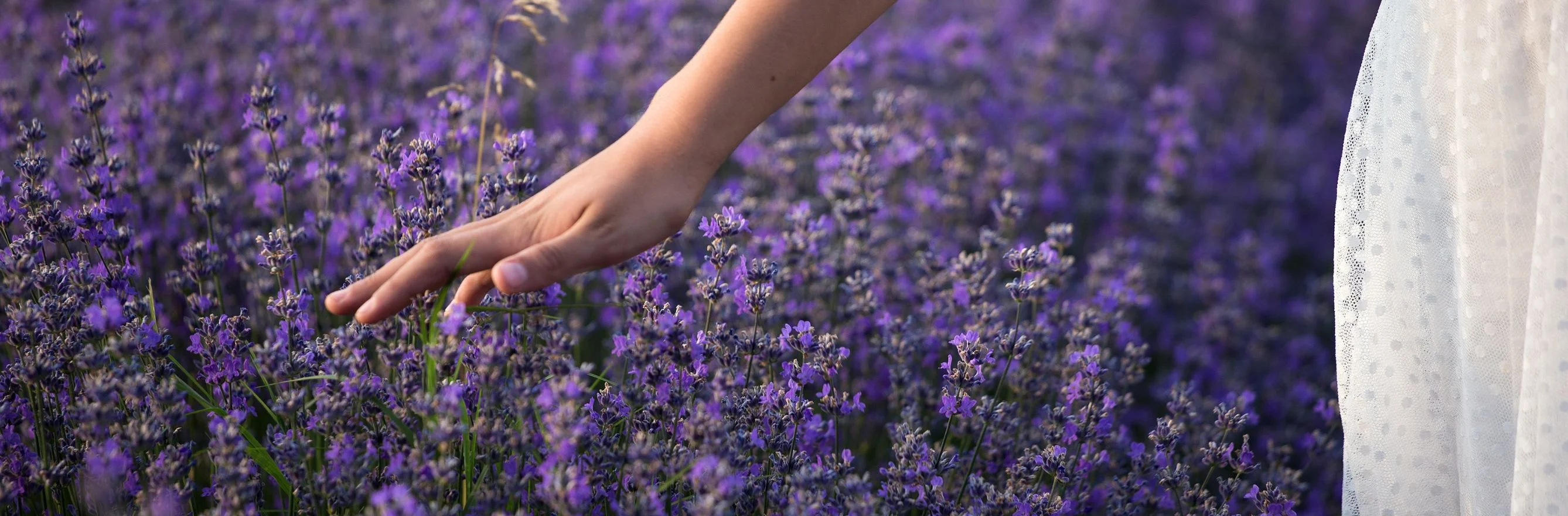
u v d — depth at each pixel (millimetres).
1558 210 1233
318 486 1279
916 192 2180
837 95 2107
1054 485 1421
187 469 1297
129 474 1314
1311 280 2607
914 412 1553
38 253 1392
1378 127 1328
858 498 1296
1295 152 3350
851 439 1679
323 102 2172
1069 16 3768
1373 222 1330
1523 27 1268
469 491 1292
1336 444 1792
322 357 1358
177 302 1669
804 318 1704
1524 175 1277
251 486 1274
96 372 1297
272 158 1786
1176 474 1441
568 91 2783
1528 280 1282
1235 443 1853
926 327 1691
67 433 1359
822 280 1728
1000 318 1588
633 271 1401
